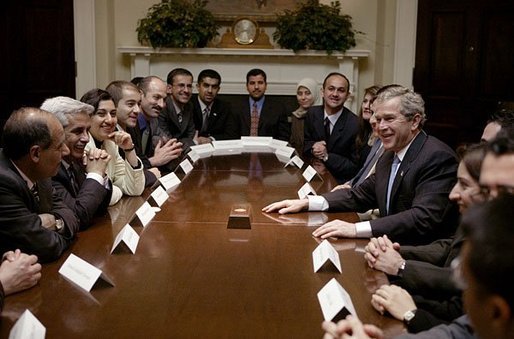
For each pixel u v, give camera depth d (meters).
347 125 4.97
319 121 5.05
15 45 7.01
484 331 0.85
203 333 1.56
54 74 7.18
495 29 6.74
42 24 7.08
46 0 7.07
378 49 7.48
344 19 7.20
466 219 0.90
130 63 7.47
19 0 6.97
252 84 5.91
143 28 7.15
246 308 1.73
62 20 7.14
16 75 7.04
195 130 5.51
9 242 2.12
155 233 2.51
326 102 5.01
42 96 7.15
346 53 7.18
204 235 2.49
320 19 7.11
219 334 1.55
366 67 7.51
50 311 1.69
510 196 0.90
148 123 4.52
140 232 2.52
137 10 7.45
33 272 1.87
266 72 7.35
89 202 2.62
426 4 7.07
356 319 1.45
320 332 1.57
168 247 2.31
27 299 1.78
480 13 6.80
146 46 7.33
